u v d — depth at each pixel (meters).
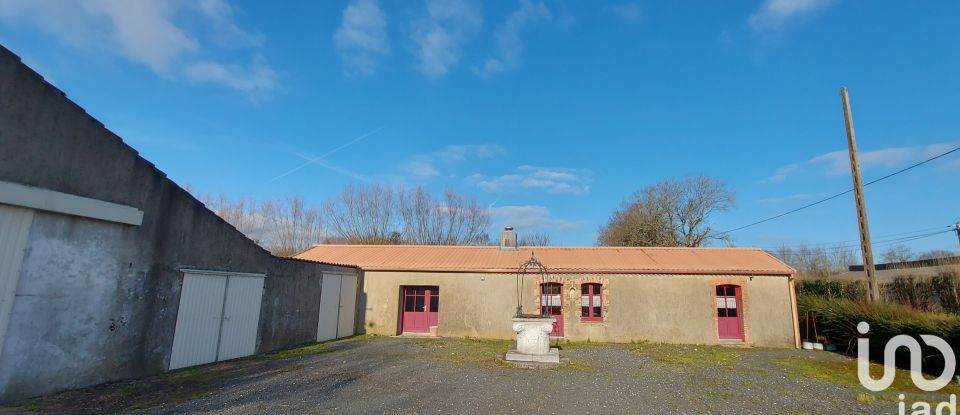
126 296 7.67
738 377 9.41
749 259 17.14
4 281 5.97
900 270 17.81
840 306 13.66
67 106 6.74
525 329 10.90
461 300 16.28
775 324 15.30
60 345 6.66
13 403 5.99
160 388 7.11
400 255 18.33
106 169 7.29
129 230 7.75
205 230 9.40
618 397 7.39
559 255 18.00
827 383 9.01
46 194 6.37
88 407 5.93
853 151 14.41
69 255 6.79
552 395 7.38
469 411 6.30
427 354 11.52
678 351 13.44
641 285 15.86
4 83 5.96
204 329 9.32
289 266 12.44
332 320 14.79
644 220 34.09
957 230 19.72
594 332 15.67
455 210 34.06
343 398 6.75
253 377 8.12
